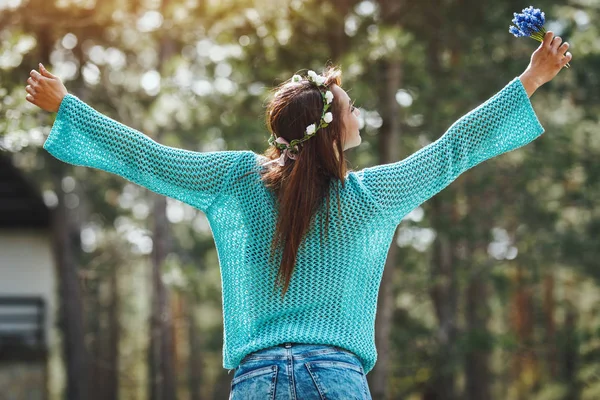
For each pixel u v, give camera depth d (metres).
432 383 18.66
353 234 2.71
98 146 2.82
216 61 12.27
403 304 19.61
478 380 21.31
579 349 19.94
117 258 22.75
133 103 15.84
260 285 2.71
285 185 2.69
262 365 2.64
